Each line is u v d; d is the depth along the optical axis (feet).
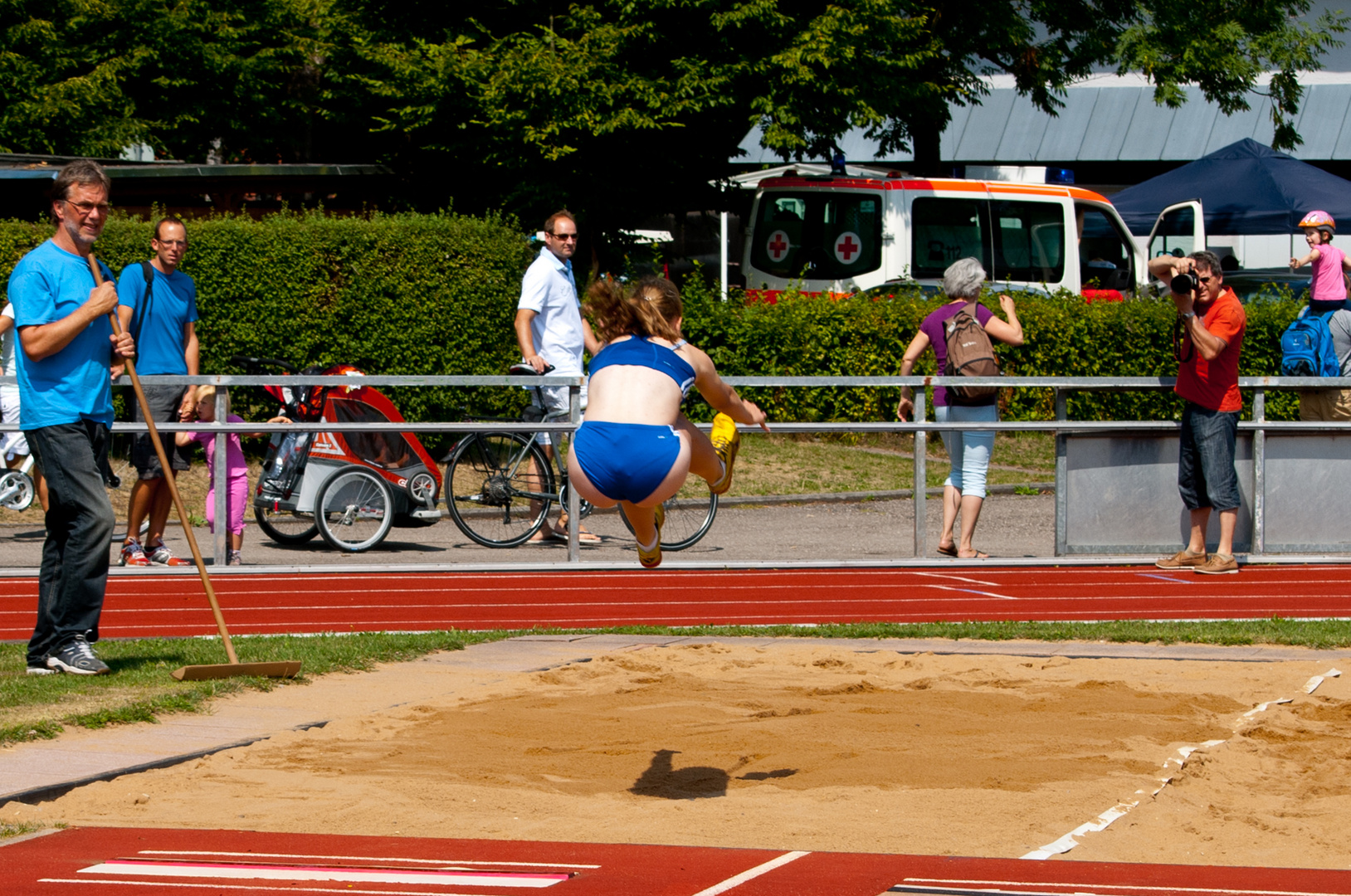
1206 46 97.66
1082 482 45.16
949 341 45.14
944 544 46.06
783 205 76.74
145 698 24.75
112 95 96.99
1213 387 42.65
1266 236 127.75
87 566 26.63
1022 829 17.92
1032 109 168.35
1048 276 77.71
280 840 17.10
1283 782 20.56
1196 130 164.04
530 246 68.08
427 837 17.38
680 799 19.56
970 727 23.93
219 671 26.55
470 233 64.49
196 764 21.20
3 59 93.91
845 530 54.44
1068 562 44.75
